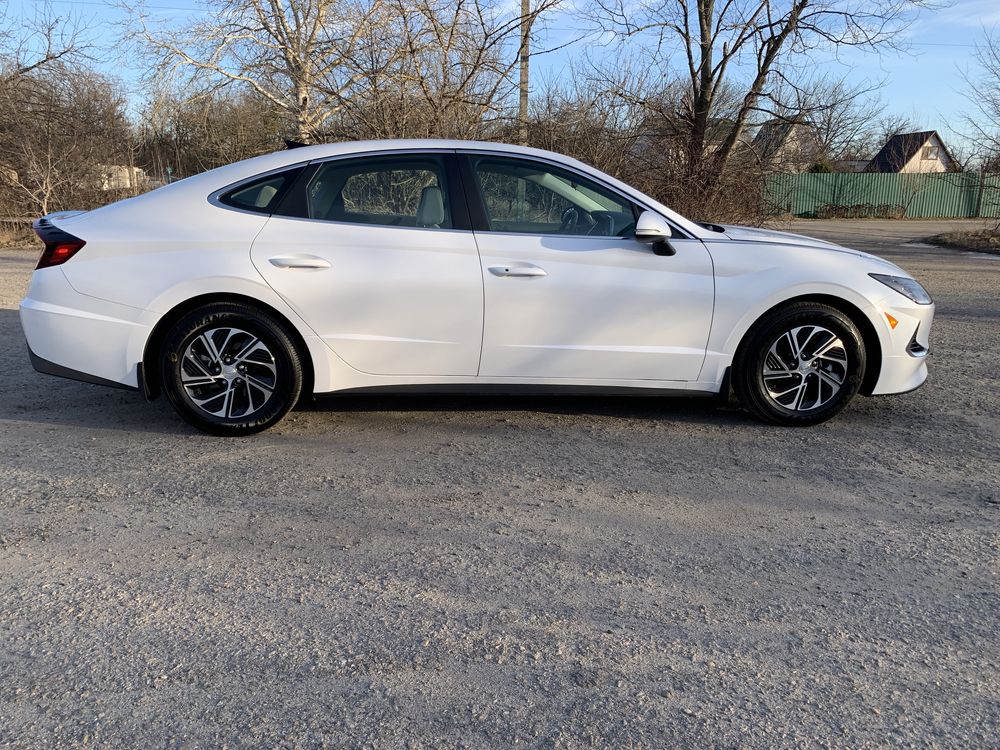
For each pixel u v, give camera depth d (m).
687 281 4.32
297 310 4.16
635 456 4.14
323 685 2.27
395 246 4.20
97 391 5.20
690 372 4.43
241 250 4.12
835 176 37.50
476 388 4.37
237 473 3.82
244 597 2.72
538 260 4.25
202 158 17.50
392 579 2.86
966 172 23.44
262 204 4.23
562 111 13.53
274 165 4.29
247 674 2.31
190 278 4.07
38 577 2.83
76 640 2.46
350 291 4.16
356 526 3.27
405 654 2.42
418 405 4.96
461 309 4.23
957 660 2.44
